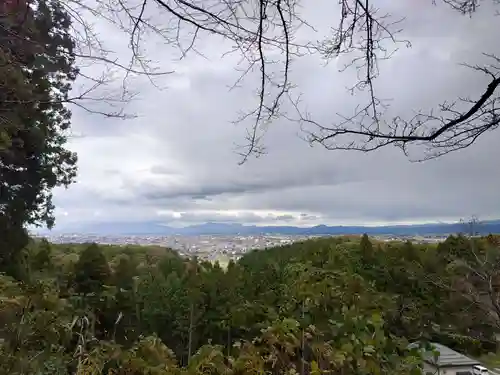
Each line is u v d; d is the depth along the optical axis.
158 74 1.88
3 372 2.26
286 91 1.66
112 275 11.84
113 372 1.90
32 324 2.57
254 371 1.71
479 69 1.73
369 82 1.71
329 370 1.68
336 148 1.85
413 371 1.77
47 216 13.60
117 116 2.17
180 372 1.81
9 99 2.22
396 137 1.74
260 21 1.51
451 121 1.70
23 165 10.87
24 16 1.81
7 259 10.52
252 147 1.74
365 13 1.55
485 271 6.03
